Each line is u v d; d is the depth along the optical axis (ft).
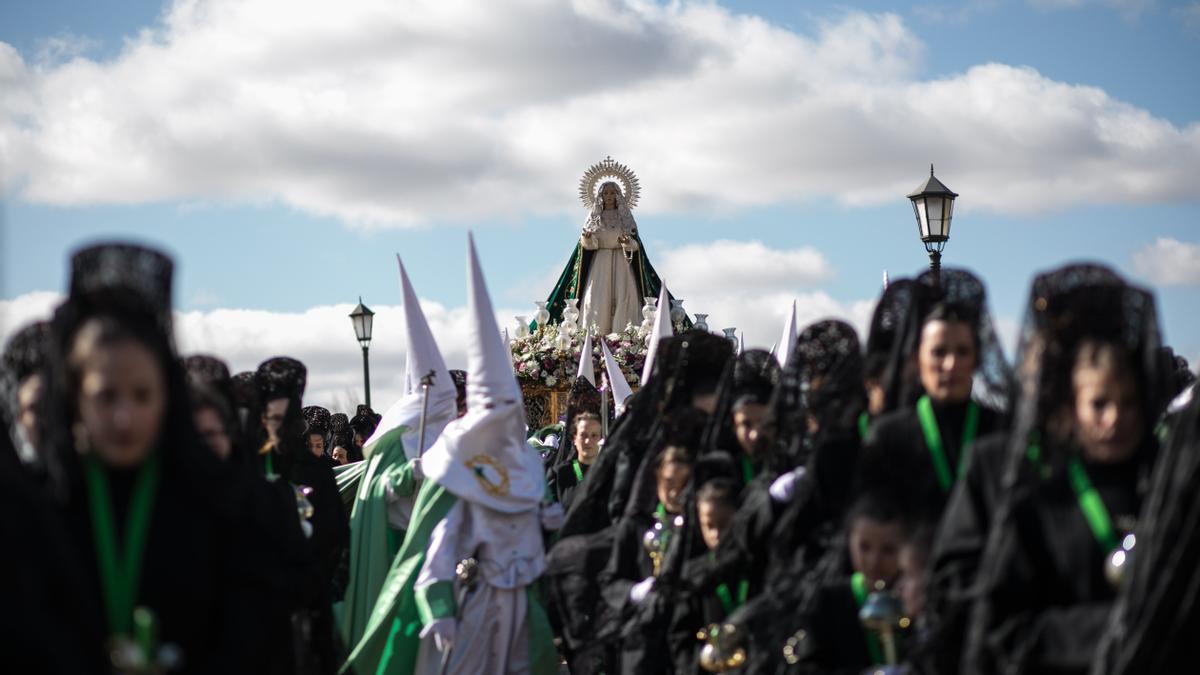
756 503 23.18
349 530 34.22
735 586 23.73
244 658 15.97
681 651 24.59
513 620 33.71
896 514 18.43
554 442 51.47
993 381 19.57
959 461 19.29
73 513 15.30
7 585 13.16
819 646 18.66
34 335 17.33
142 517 15.43
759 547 23.11
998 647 15.29
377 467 37.32
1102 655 14.69
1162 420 19.30
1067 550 15.42
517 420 34.19
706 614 23.97
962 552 16.55
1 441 17.25
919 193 51.19
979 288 20.36
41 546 13.69
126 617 15.15
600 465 31.73
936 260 51.26
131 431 14.71
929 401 19.66
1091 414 15.49
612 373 50.44
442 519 34.09
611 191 91.56
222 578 16.25
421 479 35.40
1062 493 15.58
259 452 31.17
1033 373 15.84
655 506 28.25
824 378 23.22
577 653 29.89
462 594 33.35
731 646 21.86
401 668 33.71
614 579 28.32
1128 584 14.64
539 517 34.83
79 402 14.89
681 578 24.49
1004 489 15.72
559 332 69.72
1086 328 15.79
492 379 34.01
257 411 29.19
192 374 24.61
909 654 16.85
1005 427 18.61
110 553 15.20
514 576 33.60
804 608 19.53
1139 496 15.53
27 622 13.10
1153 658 14.56
